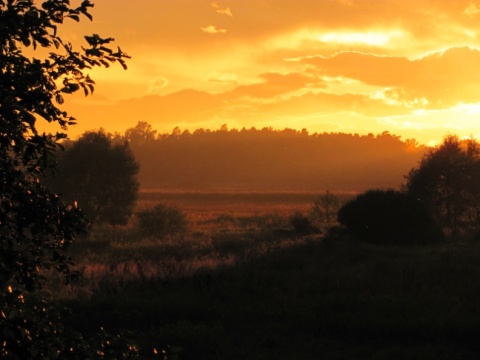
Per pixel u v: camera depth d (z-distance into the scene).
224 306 21.06
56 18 6.08
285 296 22.33
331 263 31.94
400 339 17.36
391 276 26.16
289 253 35.97
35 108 6.03
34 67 6.07
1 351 5.86
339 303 20.47
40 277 6.20
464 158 54.88
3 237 5.99
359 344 17.14
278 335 17.91
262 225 69.50
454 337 17.19
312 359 15.95
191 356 16.22
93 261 35.50
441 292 22.42
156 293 23.05
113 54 6.32
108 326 18.81
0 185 5.82
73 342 6.39
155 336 17.16
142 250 42.09
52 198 6.15
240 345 17.25
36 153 6.07
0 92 5.82
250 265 31.05
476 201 54.59
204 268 29.86
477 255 32.09
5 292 5.97
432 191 54.91
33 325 6.05
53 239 6.30
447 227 54.75
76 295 21.39
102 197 62.88
